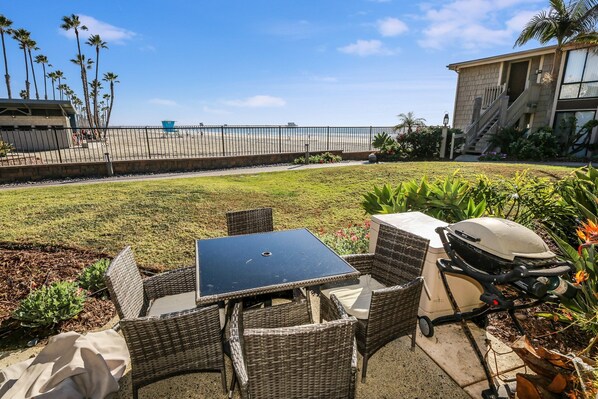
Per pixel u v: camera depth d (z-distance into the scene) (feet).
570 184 11.41
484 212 11.62
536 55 44.29
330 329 4.45
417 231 8.46
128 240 14.33
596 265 6.88
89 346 5.90
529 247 5.42
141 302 7.02
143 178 31.32
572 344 6.99
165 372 5.80
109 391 5.69
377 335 6.37
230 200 21.02
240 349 4.99
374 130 50.88
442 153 45.03
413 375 6.72
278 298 8.42
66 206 18.98
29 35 104.06
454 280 7.92
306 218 17.94
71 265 11.87
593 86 39.47
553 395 4.96
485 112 47.11
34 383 5.38
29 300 8.36
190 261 12.50
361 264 8.64
